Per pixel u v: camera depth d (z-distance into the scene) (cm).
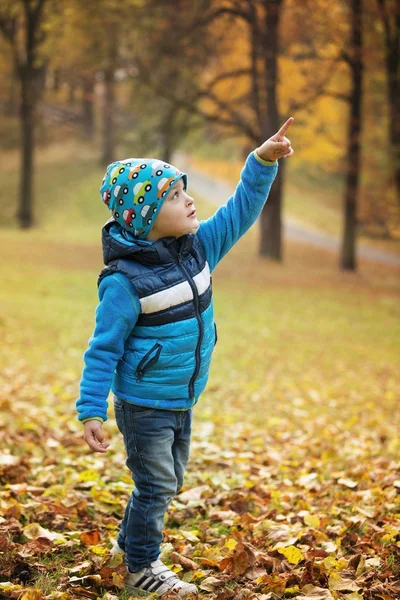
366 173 3128
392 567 300
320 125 2686
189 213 277
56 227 3525
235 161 3434
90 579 290
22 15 3444
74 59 2705
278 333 1404
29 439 523
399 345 1365
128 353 276
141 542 288
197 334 278
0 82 4803
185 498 405
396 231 2788
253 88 2436
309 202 4766
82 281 1930
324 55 2492
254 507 401
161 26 2275
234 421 679
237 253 2873
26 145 3350
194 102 2562
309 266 2750
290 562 308
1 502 369
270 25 2298
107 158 4447
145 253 271
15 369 852
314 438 612
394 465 483
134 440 282
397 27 2284
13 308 1414
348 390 911
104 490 409
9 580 293
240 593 277
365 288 2242
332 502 406
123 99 3562
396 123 2375
